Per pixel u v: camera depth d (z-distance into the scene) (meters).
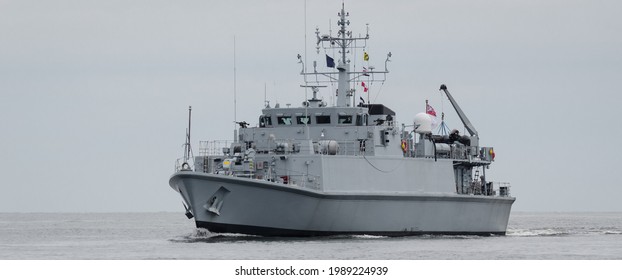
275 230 82.25
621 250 85.75
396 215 88.94
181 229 141.25
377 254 74.56
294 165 83.56
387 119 92.31
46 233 123.69
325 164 83.38
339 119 89.62
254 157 84.44
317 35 94.44
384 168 88.25
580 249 86.69
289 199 80.69
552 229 144.12
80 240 101.94
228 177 79.25
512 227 166.75
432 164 94.38
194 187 80.44
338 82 94.19
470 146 103.38
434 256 75.12
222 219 81.19
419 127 95.12
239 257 71.44
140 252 78.81
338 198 83.12
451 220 95.88
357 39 94.62
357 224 85.75
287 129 89.69
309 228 83.06
